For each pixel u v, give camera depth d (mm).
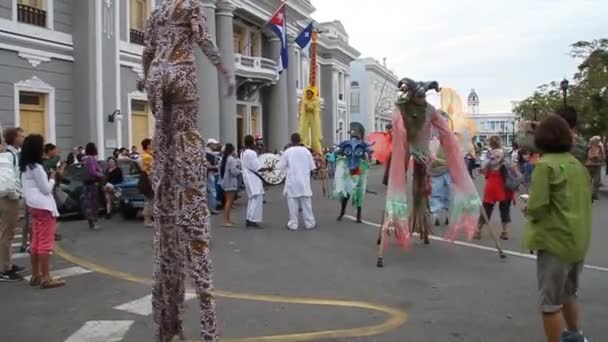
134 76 25203
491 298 7402
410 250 10938
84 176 14312
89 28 22109
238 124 39719
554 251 4844
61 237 12609
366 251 10922
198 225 4594
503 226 12289
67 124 21953
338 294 7637
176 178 4637
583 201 4914
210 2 32781
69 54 21953
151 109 4738
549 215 4898
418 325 6266
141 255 10570
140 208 15883
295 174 14000
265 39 43219
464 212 10750
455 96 13000
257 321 6426
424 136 10453
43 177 7992
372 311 6820
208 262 4637
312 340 5773
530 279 8492
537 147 5109
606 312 6727
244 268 9328
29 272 9141
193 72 4621
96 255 10562
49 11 20984
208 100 32250
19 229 13289
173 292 4969
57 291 7918
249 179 14391
